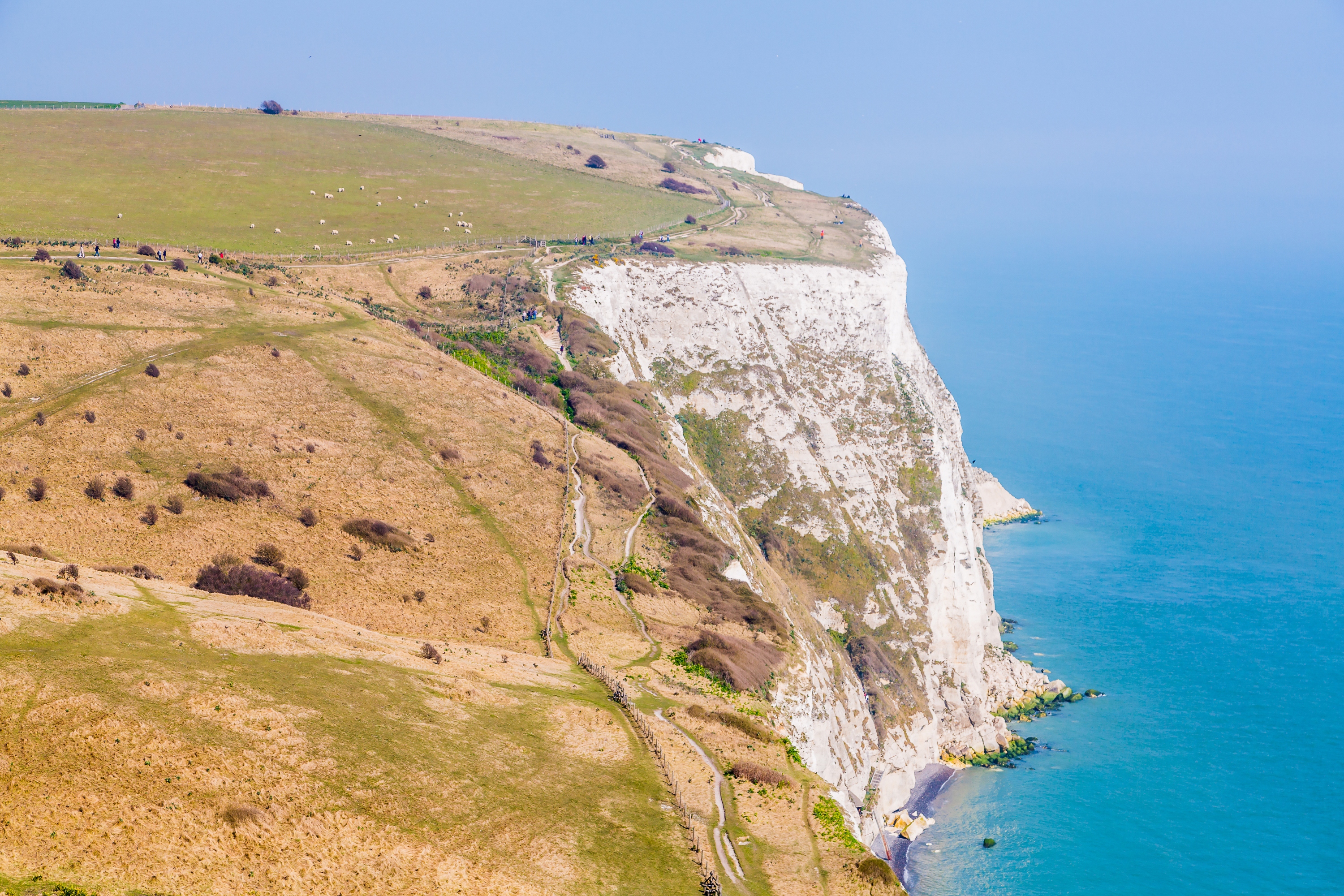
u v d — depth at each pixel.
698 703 52.53
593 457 83.06
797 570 104.06
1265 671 121.25
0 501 55.12
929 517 118.06
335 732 37.41
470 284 110.25
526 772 39.38
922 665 105.50
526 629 58.28
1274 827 87.25
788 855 38.03
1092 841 84.38
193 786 32.03
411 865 31.98
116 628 40.12
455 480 71.81
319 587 56.50
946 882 77.75
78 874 27.52
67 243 97.81
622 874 34.44
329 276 106.50
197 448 65.12
